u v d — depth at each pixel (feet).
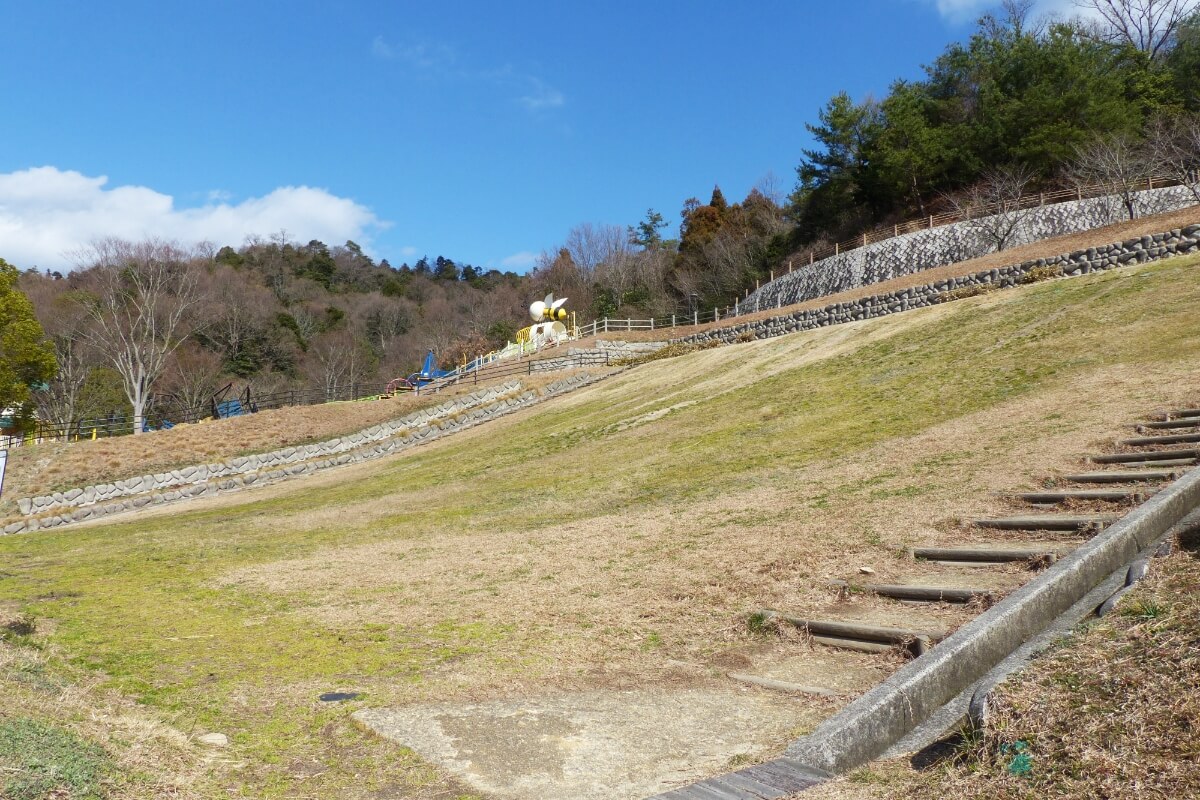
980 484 32.35
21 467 81.15
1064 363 48.03
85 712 17.29
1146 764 11.44
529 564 33.40
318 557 39.73
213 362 174.50
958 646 17.30
